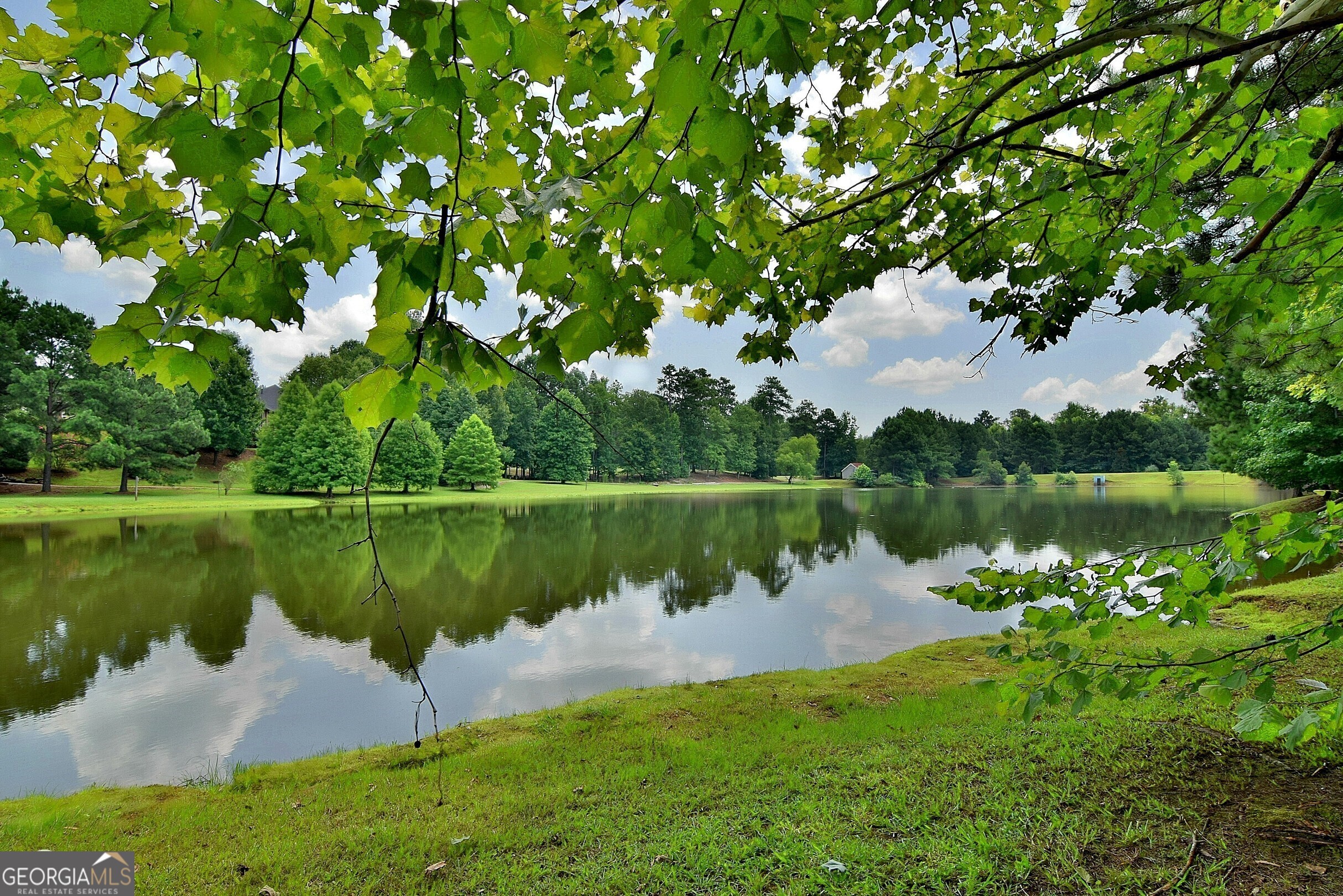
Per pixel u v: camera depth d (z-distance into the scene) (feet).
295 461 123.65
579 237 3.45
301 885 10.98
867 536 81.41
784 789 13.34
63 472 120.98
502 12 3.11
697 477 247.70
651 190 3.29
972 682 6.49
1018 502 152.15
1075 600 6.04
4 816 14.51
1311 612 23.18
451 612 39.99
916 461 249.34
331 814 13.84
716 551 67.26
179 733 21.77
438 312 3.29
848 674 23.90
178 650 31.71
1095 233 7.38
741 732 17.46
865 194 8.56
